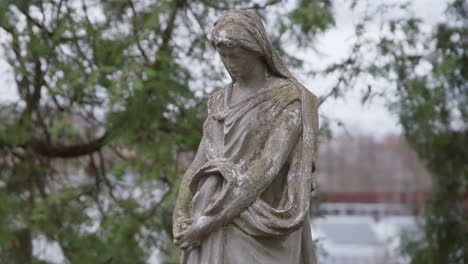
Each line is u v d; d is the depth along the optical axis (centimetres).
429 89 1070
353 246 2709
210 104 449
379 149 3962
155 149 927
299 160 423
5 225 954
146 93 934
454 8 1173
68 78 905
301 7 952
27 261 1043
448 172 1249
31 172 1057
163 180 957
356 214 3198
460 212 1252
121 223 938
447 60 1036
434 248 1241
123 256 976
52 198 969
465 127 1231
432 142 1209
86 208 1034
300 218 411
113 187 1039
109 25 987
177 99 937
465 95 1209
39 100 1036
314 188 437
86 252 970
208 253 413
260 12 982
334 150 3966
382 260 2544
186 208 430
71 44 945
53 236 998
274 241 414
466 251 1244
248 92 436
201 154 442
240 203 410
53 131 920
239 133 424
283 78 441
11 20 921
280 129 423
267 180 414
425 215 1253
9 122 1018
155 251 1080
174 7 934
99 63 945
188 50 996
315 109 435
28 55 948
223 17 429
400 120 1102
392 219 3122
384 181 3894
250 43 423
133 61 937
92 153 1066
